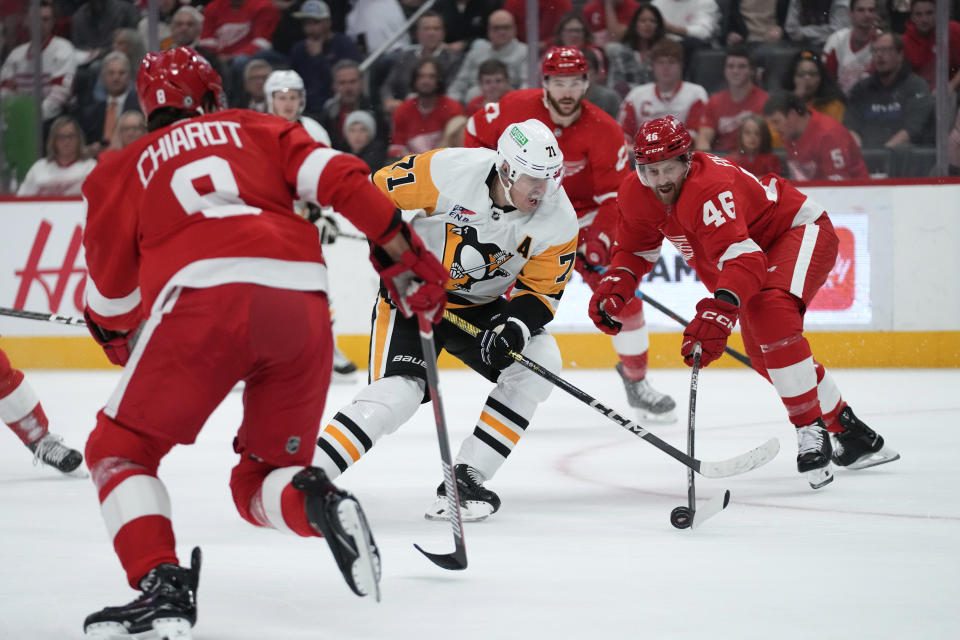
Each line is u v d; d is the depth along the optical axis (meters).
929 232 24.98
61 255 27.69
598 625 7.50
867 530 10.54
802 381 12.38
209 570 9.23
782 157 26.16
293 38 27.41
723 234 11.73
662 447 10.85
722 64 26.12
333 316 24.47
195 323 6.96
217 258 7.05
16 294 27.95
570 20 26.30
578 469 14.33
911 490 12.55
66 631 7.63
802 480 13.28
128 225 7.46
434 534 10.55
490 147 18.27
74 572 9.28
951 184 24.83
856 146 25.86
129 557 6.89
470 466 11.20
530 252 11.12
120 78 27.78
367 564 6.79
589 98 26.58
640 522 11.05
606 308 12.96
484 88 26.80
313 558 9.65
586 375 25.17
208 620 7.79
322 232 23.00
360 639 7.31
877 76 25.58
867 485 12.88
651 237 13.08
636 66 26.36
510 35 26.55
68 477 14.14
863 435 13.54
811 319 25.58
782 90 25.95
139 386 7.03
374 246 7.90
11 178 28.33
